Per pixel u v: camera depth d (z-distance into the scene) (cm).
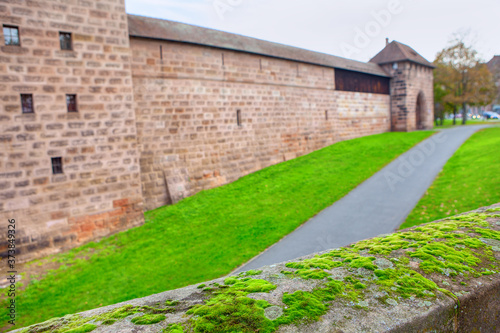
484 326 223
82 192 1334
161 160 1723
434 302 199
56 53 1266
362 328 176
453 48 4516
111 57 1400
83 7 1322
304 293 202
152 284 1027
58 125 1276
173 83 1758
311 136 2636
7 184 1173
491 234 300
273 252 1188
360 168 2147
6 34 1166
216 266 1113
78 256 1227
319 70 2697
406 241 287
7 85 1170
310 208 1584
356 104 3131
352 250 277
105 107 1388
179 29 1838
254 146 2198
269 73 2283
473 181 1566
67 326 190
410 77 3597
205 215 1562
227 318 179
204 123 1900
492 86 4528
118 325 182
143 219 1501
